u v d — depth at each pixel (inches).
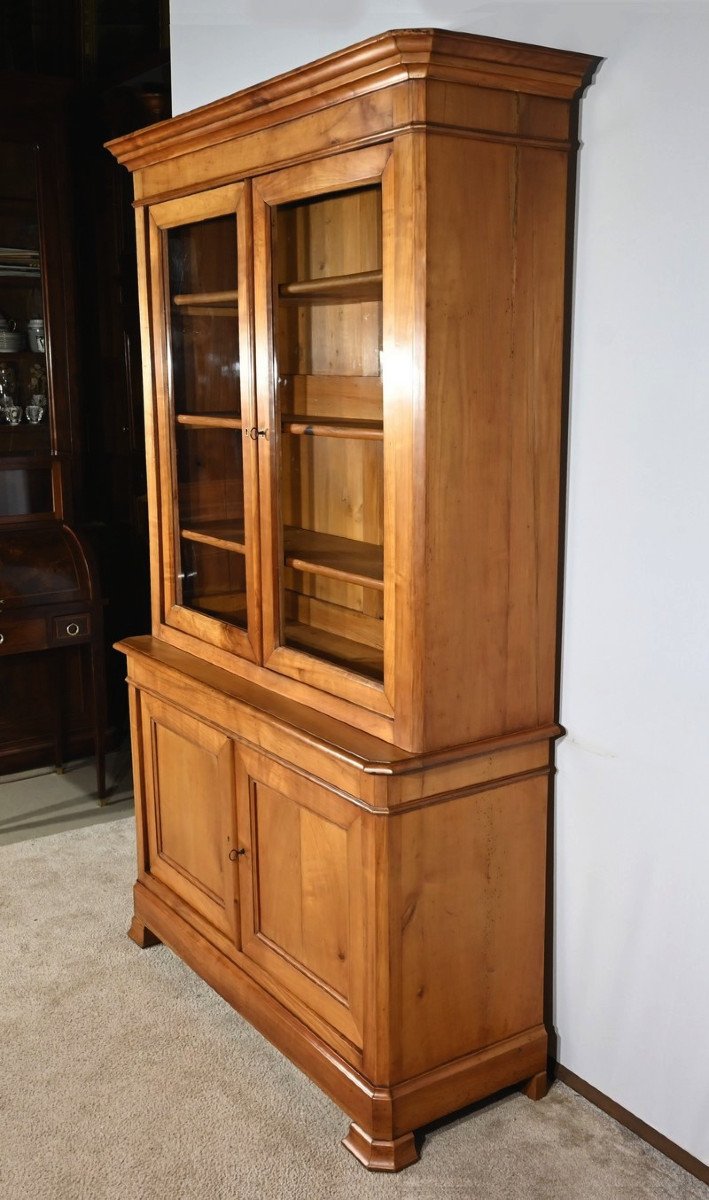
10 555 139.6
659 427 73.8
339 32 90.4
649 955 80.4
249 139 82.2
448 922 80.1
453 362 71.6
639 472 75.7
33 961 107.7
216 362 91.5
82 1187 78.1
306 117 76.0
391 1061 79.0
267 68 99.0
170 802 104.9
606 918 83.4
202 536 97.6
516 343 74.3
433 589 73.7
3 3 151.8
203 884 101.0
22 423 150.7
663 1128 81.4
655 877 79.0
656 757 77.6
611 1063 85.2
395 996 78.3
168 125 88.4
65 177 145.2
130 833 137.1
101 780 144.3
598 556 79.5
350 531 80.1
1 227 144.8
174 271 95.9
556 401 77.4
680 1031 79.0
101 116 148.6
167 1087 89.0
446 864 79.0
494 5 79.4
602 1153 81.5
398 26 85.6
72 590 140.8
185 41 109.5
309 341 80.9
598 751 81.8
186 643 102.6
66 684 158.9
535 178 72.9
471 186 70.0
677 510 73.5
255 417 86.5
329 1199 76.8
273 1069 91.7
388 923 76.7
